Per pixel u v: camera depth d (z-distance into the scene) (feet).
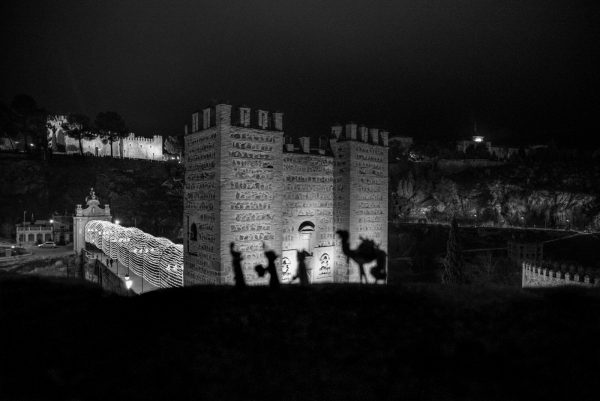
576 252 333.62
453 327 55.06
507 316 58.13
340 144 158.40
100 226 263.90
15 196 364.17
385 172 168.04
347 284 77.51
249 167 130.21
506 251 344.90
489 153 606.96
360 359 48.55
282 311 62.69
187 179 143.13
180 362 48.78
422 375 44.75
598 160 516.32
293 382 44.21
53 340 55.93
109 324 61.52
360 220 158.81
